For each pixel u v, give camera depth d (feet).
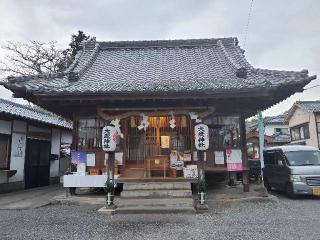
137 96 34.76
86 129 38.83
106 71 47.50
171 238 20.79
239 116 38.55
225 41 56.24
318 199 38.65
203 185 31.37
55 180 61.82
